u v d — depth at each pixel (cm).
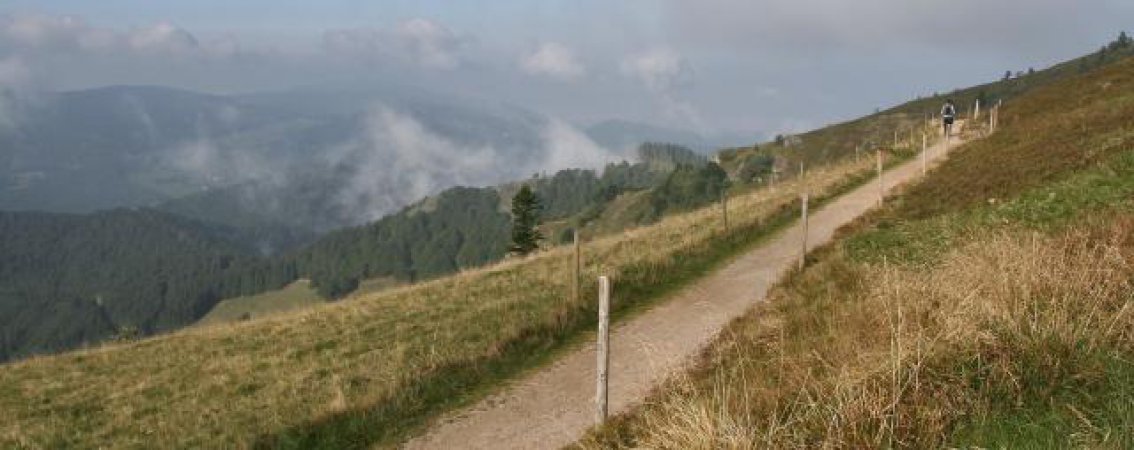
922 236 2112
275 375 2139
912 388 759
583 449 1121
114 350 3097
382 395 1672
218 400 1984
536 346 1920
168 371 2473
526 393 1627
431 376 1773
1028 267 969
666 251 2805
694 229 3547
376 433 1538
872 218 2914
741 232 3058
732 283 2303
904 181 3800
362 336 2464
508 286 2955
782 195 4281
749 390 979
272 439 1563
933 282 1113
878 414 719
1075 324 802
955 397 729
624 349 1795
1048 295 885
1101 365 718
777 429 743
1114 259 990
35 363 3002
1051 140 3231
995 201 2442
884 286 1197
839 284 1798
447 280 3559
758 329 1577
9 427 2012
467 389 1708
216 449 1579
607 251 3422
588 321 2073
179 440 1681
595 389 1566
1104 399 659
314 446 1529
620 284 2345
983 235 1694
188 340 3091
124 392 2261
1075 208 1825
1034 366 739
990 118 6097
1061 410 666
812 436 743
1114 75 5316
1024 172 2727
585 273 2800
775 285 2112
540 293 2561
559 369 1745
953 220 2225
